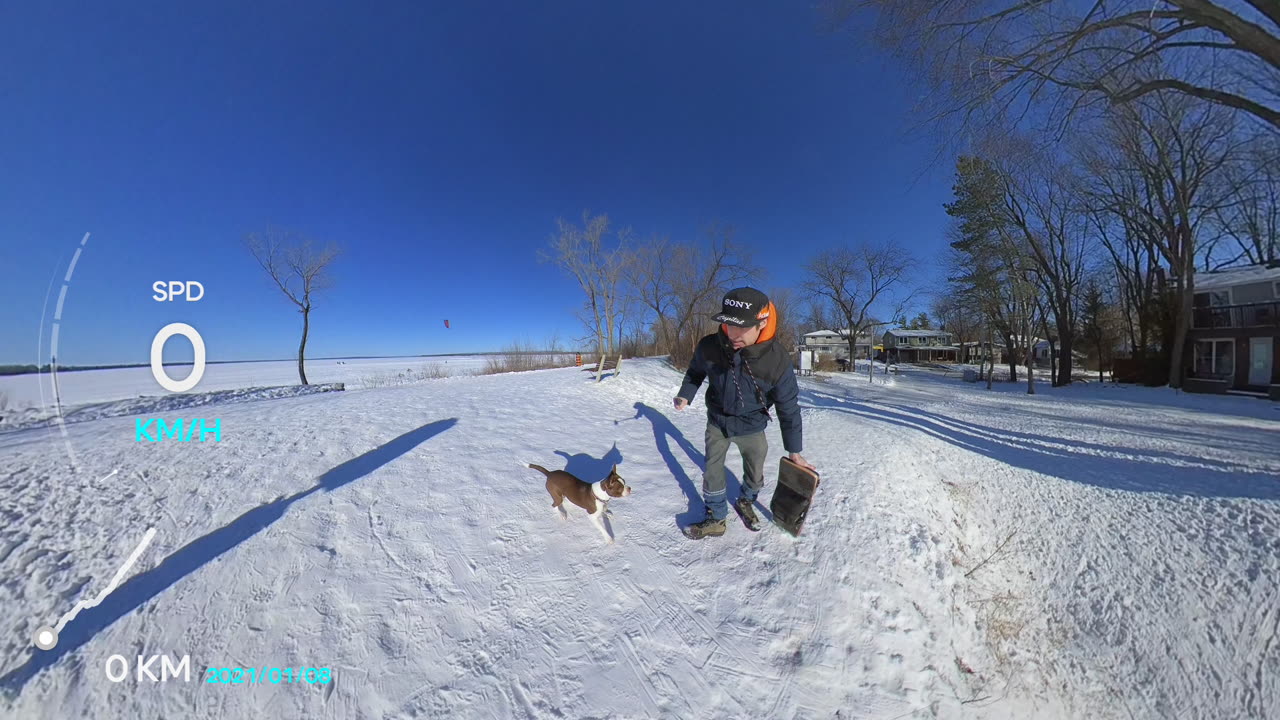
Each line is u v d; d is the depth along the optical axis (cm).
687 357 1798
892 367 4012
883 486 481
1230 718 300
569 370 1722
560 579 311
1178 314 2161
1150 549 450
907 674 255
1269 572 387
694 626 272
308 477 438
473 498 418
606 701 224
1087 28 672
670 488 471
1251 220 1972
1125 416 1386
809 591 300
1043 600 401
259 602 268
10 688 206
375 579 297
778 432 752
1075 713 296
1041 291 2859
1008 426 1169
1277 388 1725
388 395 973
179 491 394
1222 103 702
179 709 206
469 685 229
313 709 211
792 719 221
